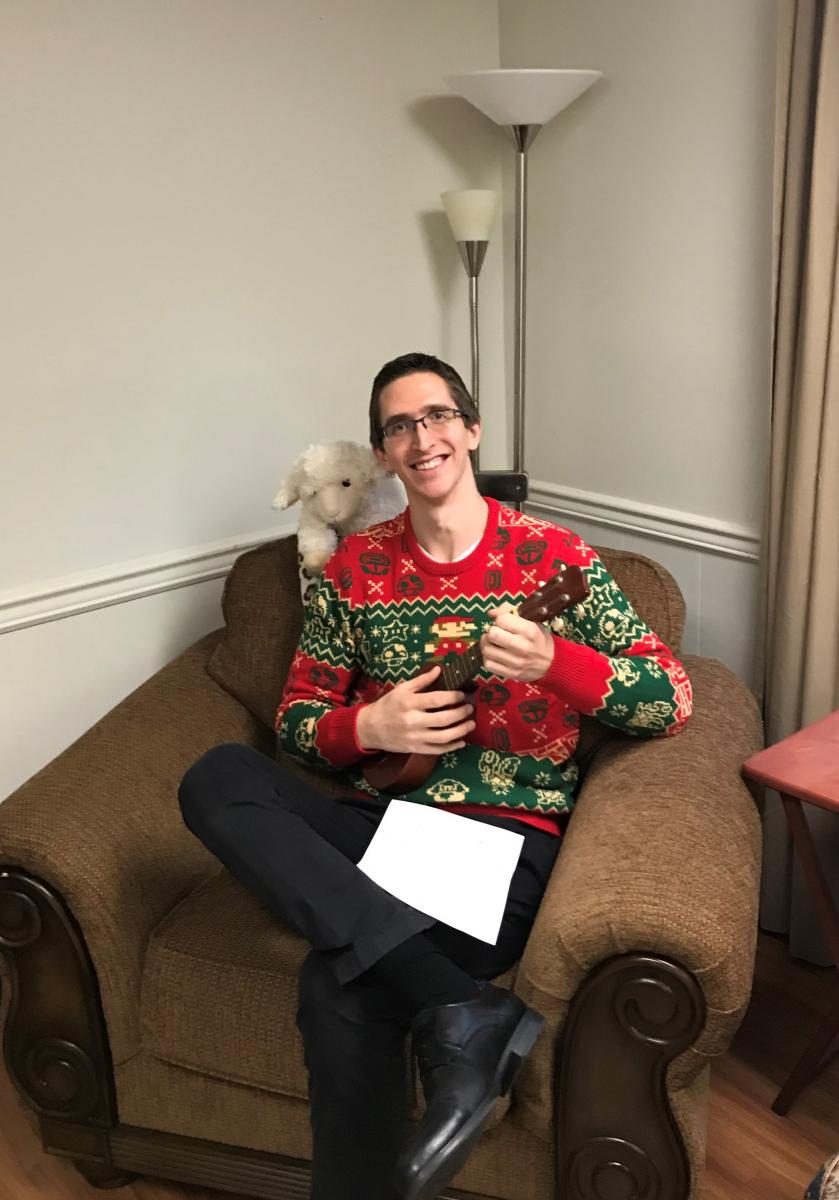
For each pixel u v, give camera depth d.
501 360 2.48
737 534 1.96
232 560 2.16
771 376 1.74
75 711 2.00
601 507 2.26
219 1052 1.36
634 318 2.09
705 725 1.51
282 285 2.09
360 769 1.58
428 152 2.24
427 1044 1.16
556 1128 1.24
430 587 1.51
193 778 1.38
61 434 1.86
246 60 1.94
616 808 1.32
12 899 1.37
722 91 1.81
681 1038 1.13
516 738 1.48
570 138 2.13
